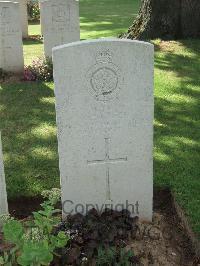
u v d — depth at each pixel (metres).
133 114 1.73
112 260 1.59
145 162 1.81
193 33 4.30
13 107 3.08
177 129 2.71
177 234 1.88
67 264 1.59
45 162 2.35
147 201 1.88
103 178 1.82
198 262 1.71
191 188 2.11
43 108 3.06
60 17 3.78
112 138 1.76
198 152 2.44
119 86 1.68
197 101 3.11
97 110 1.71
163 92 3.25
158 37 4.31
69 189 1.83
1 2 3.61
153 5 4.23
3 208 1.87
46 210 1.59
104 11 7.02
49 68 3.70
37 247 1.43
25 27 5.32
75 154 1.77
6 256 1.51
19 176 2.21
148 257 1.68
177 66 3.69
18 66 3.81
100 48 1.62
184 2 4.21
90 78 1.66
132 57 1.64
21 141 2.59
